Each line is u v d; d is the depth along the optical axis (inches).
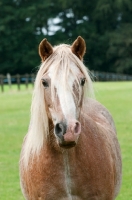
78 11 2600.9
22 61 2488.9
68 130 170.7
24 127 679.1
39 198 204.1
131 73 2458.2
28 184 209.3
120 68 2412.6
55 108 178.4
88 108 248.4
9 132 639.8
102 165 205.5
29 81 1873.8
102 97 1061.8
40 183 201.2
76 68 186.9
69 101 175.6
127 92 1179.3
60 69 183.8
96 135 213.2
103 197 205.6
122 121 698.8
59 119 173.8
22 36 2529.5
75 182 199.6
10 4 2593.5
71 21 2618.1
